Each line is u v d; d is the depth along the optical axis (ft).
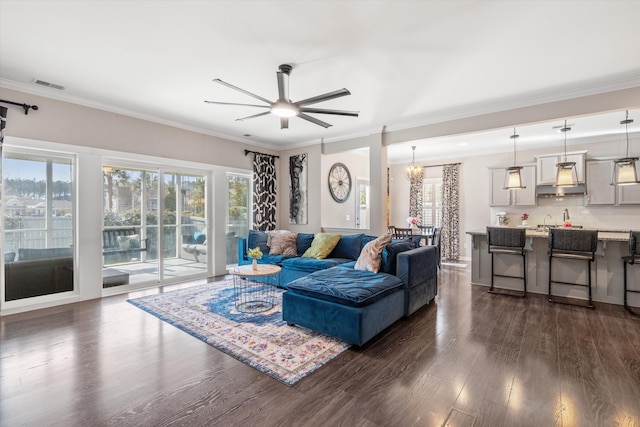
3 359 8.09
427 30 8.21
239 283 16.46
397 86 11.78
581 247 12.52
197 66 10.24
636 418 5.86
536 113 12.90
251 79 11.21
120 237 14.79
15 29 8.13
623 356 8.29
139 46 9.02
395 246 12.37
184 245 17.21
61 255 12.99
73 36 8.48
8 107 11.43
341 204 23.41
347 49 9.16
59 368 7.65
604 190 19.15
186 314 11.48
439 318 11.33
